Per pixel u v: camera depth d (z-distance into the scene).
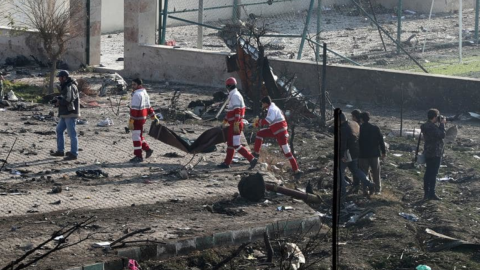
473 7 142.25
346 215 40.12
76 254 31.56
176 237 33.88
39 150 48.09
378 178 43.62
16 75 76.62
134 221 36.06
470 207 42.34
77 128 55.03
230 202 39.56
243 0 121.12
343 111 65.56
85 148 49.31
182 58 76.56
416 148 53.28
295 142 54.50
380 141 43.16
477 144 55.62
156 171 44.88
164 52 77.50
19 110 60.50
